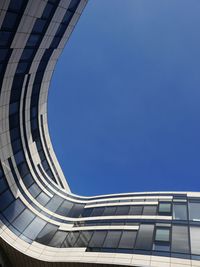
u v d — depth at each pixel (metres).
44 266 24.27
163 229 24.25
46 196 33.81
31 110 34.19
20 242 25.08
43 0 22.88
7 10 19.59
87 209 32.78
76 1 28.27
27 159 32.75
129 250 22.53
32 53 27.27
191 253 20.78
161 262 20.44
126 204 30.78
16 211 27.27
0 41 21.11
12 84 26.75
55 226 29.53
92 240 25.31
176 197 29.55
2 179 26.67
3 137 27.09
